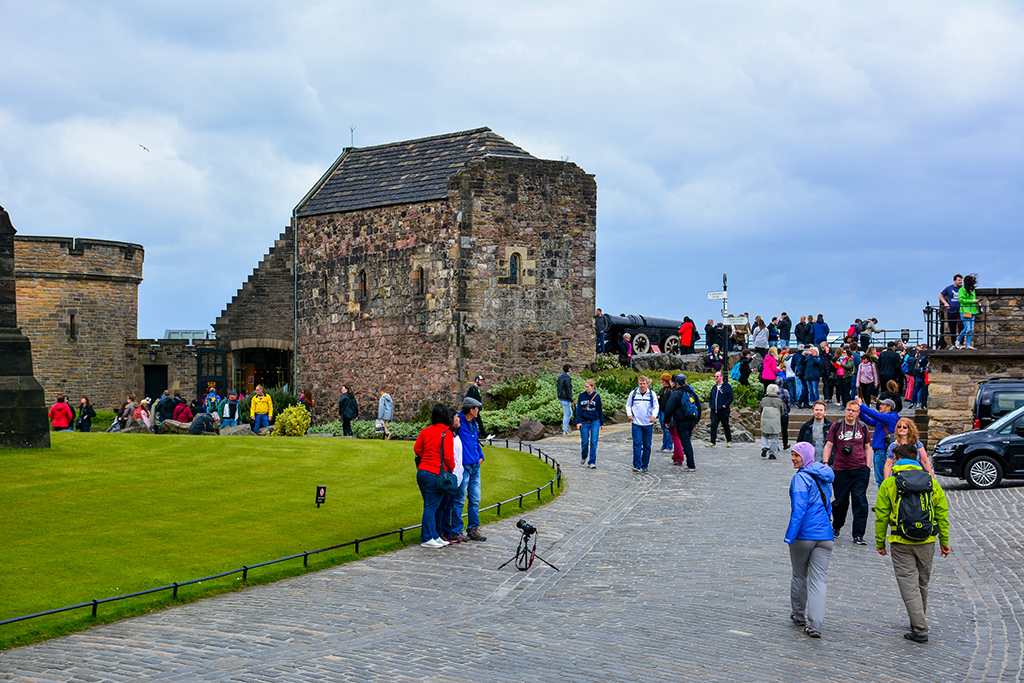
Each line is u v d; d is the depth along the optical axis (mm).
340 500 18859
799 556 11703
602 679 9773
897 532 11680
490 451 26188
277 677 9609
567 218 37250
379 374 38438
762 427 25875
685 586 13703
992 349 28422
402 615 12250
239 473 20938
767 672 10148
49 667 9945
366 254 38906
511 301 36219
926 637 11469
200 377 47812
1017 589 13688
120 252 51156
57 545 14656
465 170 35594
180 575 13633
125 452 22703
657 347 47562
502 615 12312
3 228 21828
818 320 40938
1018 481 23047
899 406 25312
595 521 18359
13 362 21984
